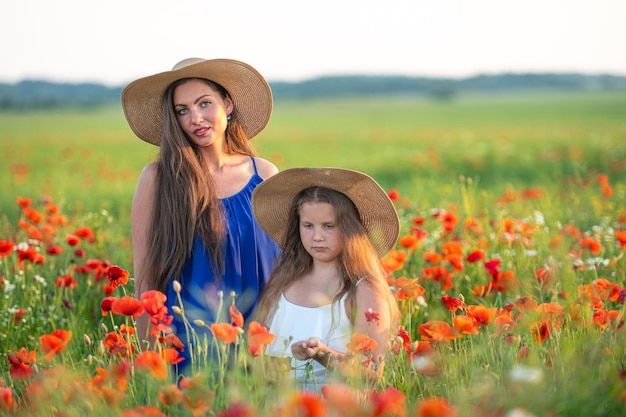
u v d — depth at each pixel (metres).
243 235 5.51
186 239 5.30
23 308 6.75
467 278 6.77
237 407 2.86
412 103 117.56
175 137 5.44
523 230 7.81
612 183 17.53
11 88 133.12
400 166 23.78
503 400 3.39
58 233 9.12
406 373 4.29
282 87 179.62
